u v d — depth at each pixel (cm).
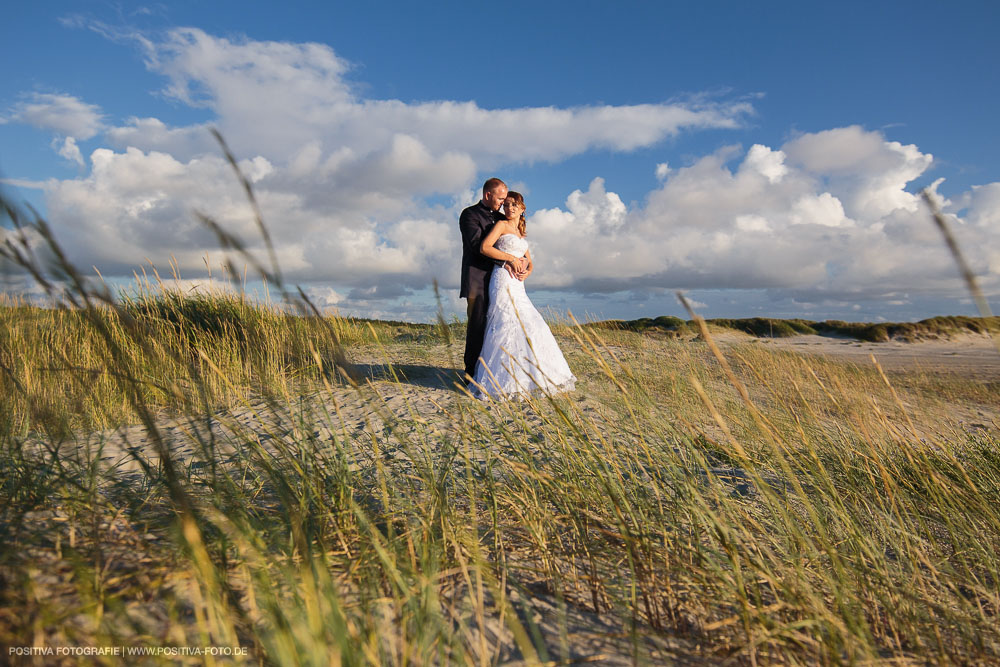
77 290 94
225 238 110
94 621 106
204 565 101
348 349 736
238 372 382
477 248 507
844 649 142
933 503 240
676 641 143
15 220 88
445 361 688
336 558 156
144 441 261
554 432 214
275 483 157
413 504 190
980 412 619
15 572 119
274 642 103
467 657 121
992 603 180
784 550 192
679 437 240
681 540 180
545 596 158
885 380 214
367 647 108
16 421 174
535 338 488
